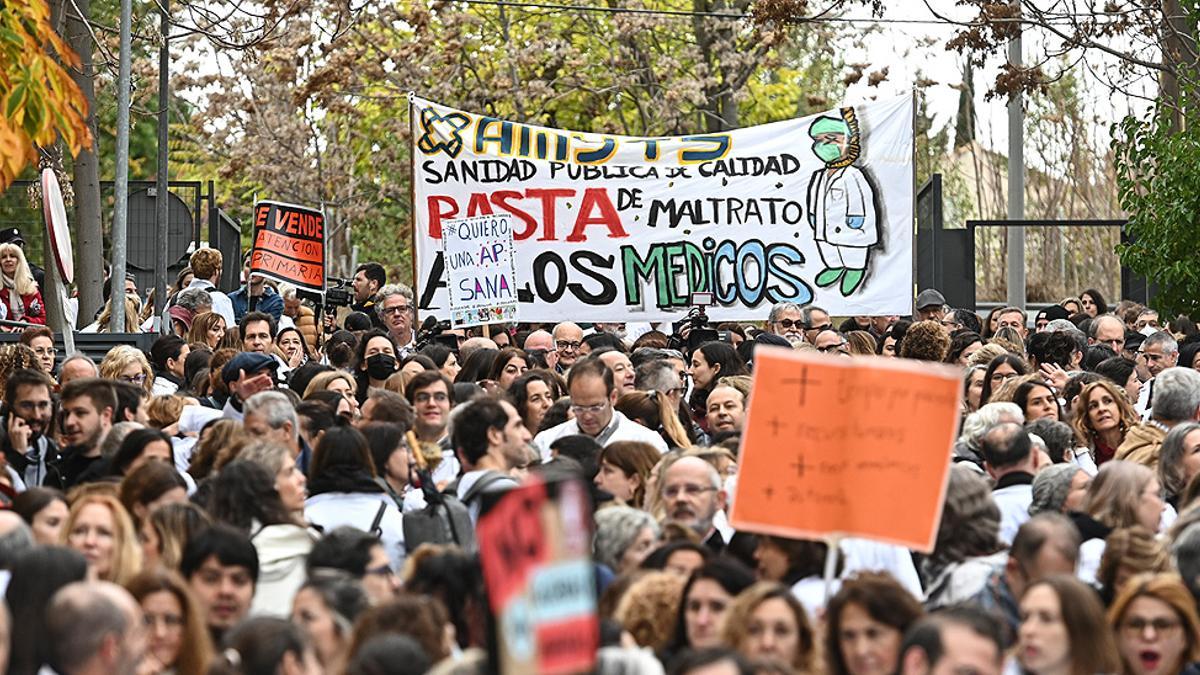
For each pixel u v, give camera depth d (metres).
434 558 8.19
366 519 10.42
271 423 11.45
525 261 21.34
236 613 8.45
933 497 8.34
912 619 7.68
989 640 6.99
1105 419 13.92
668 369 14.37
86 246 24.02
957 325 21.81
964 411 15.20
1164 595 8.18
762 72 48.44
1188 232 23.52
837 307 21.72
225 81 47.09
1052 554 8.80
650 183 21.45
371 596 8.00
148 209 29.59
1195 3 26.28
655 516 10.63
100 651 6.68
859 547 9.68
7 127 12.81
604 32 44.22
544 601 4.68
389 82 44.44
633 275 21.45
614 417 13.20
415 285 21.09
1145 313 22.52
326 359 19.98
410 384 12.78
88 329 23.09
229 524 9.27
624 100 47.97
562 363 18.45
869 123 21.69
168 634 7.64
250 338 16.59
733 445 11.66
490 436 10.67
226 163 48.31
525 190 21.28
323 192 47.91
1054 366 16.62
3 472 10.45
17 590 7.23
